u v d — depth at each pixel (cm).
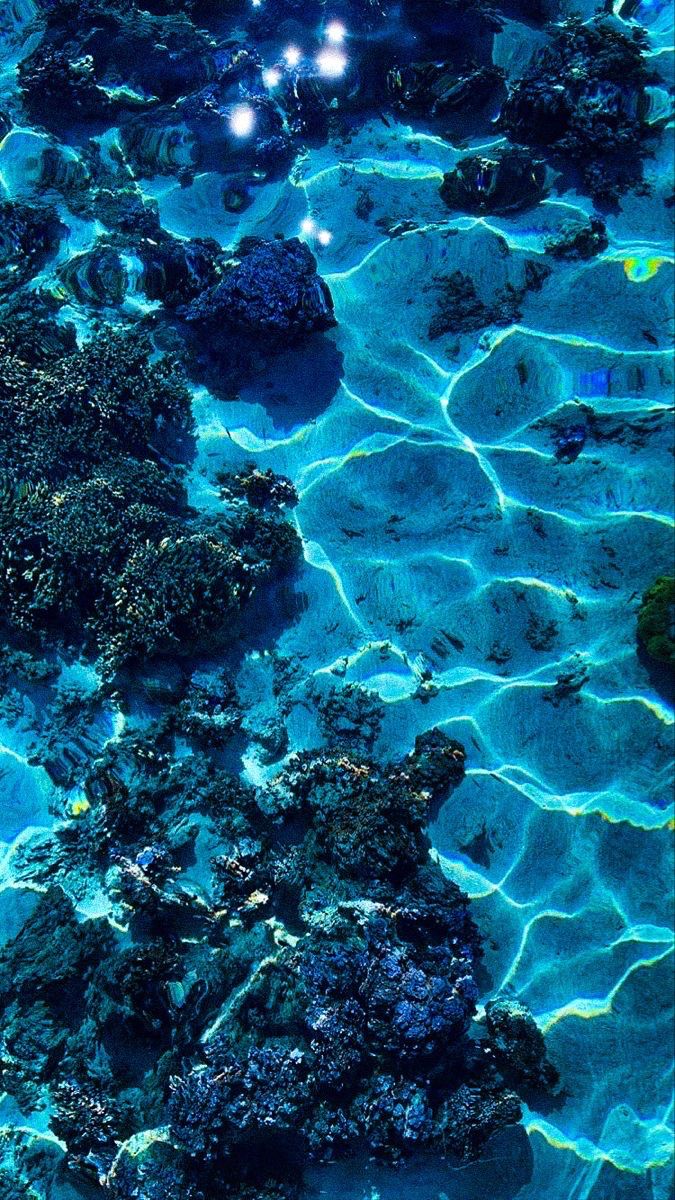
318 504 982
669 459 929
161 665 915
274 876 822
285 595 948
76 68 1181
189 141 1170
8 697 934
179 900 816
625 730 850
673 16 1118
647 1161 734
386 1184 745
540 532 933
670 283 999
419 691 890
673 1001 770
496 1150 748
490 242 1059
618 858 814
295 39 1173
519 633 898
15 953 823
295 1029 769
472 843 835
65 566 914
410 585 934
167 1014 776
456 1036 746
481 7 1163
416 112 1148
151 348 1060
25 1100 800
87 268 1097
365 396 1019
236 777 873
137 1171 739
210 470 1012
